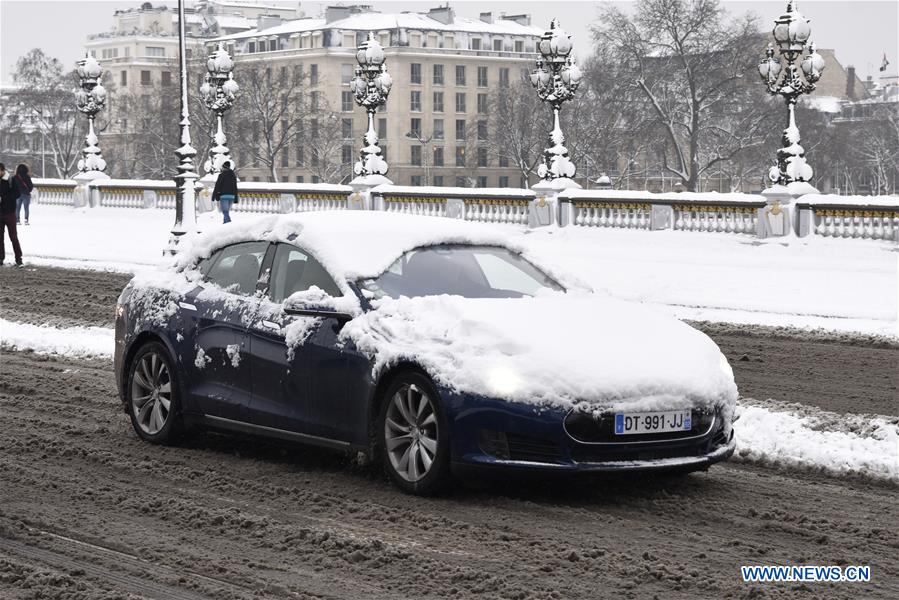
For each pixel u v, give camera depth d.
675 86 137.38
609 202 50.88
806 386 18.83
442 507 11.30
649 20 132.75
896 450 13.41
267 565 9.62
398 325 11.98
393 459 11.82
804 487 12.20
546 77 54.03
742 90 135.25
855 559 9.84
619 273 37.66
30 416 15.71
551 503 11.48
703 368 11.68
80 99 73.81
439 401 11.34
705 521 10.93
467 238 13.52
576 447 11.02
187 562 9.72
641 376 11.27
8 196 39.69
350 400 12.12
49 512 11.20
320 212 13.81
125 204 71.44
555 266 13.66
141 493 11.87
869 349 23.03
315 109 189.38
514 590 8.95
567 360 11.23
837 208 43.25
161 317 14.07
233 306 13.41
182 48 43.78
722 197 46.75
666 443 11.32
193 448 13.92
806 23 46.62
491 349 11.38
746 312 29.56
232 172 55.59
